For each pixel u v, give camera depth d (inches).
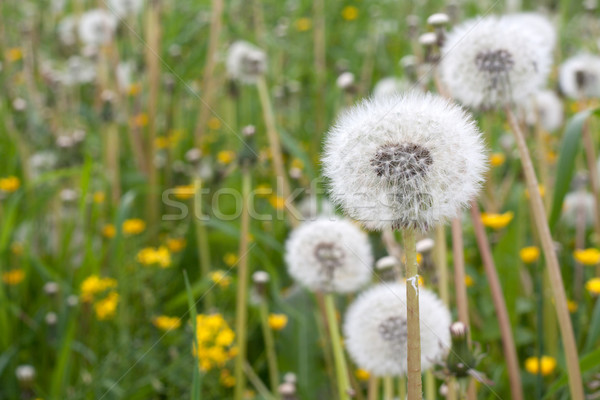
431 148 55.6
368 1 275.6
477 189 57.3
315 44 243.9
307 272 98.9
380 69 240.7
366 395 126.9
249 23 223.9
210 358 116.3
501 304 98.8
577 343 127.4
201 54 228.4
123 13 197.2
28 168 179.6
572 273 152.5
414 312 56.4
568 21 237.1
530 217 147.6
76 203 170.6
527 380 118.6
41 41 254.5
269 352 123.3
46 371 135.3
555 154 176.9
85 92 247.1
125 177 190.4
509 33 89.2
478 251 148.7
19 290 149.3
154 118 187.9
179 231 159.9
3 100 186.5
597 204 143.6
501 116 139.6
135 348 124.1
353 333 89.9
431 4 242.4
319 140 190.4
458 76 89.9
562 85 149.5
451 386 86.8
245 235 116.9
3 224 155.3
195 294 149.0
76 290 141.8
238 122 202.8
